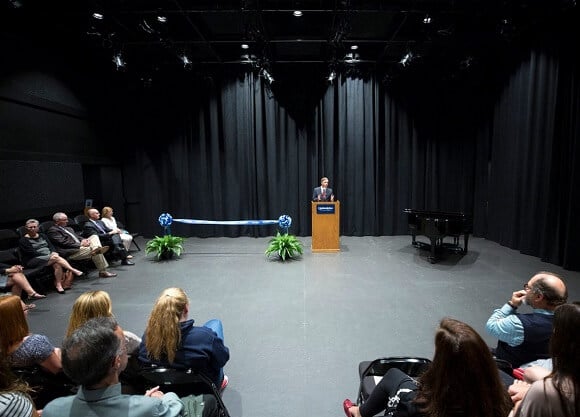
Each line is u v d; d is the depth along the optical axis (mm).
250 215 8898
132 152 8703
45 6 5469
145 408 1214
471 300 4414
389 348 3271
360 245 7707
